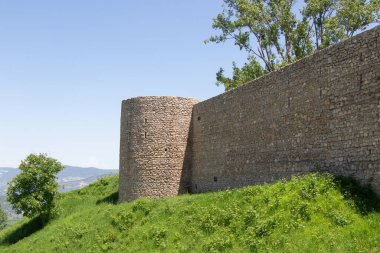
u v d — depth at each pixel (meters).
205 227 20.55
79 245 25.48
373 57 18.31
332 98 20.64
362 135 18.62
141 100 34.62
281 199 18.92
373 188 17.73
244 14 43.31
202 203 23.66
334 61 20.67
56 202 39.44
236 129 28.94
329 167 20.52
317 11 41.03
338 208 16.92
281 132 24.48
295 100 23.47
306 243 15.30
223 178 29.94
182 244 20.20
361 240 14.66
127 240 23.44
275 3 42.72
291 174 23.34
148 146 34.00
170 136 34.16
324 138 21.02
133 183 34.12
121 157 35.72
